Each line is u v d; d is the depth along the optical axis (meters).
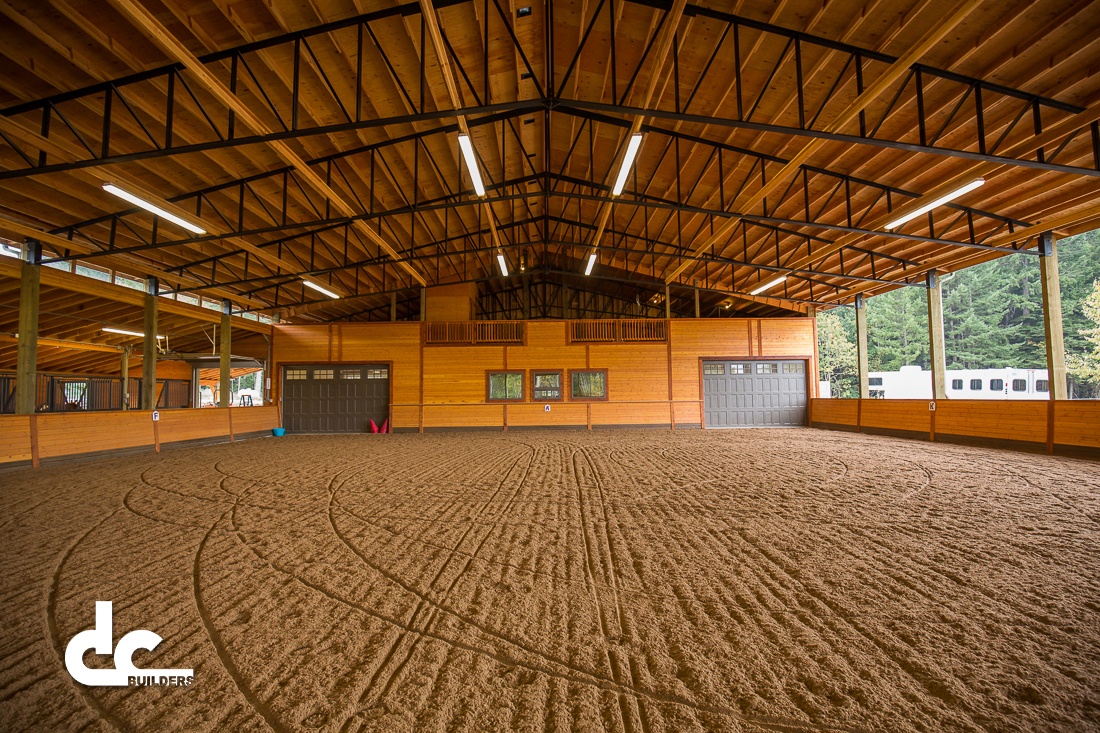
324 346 15.70
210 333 17.86
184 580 3.12
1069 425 8.38
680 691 1.93
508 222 14.00
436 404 15.48
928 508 4.79
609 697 1.90
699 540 3.83
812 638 2.34
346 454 9.51
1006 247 9.77
